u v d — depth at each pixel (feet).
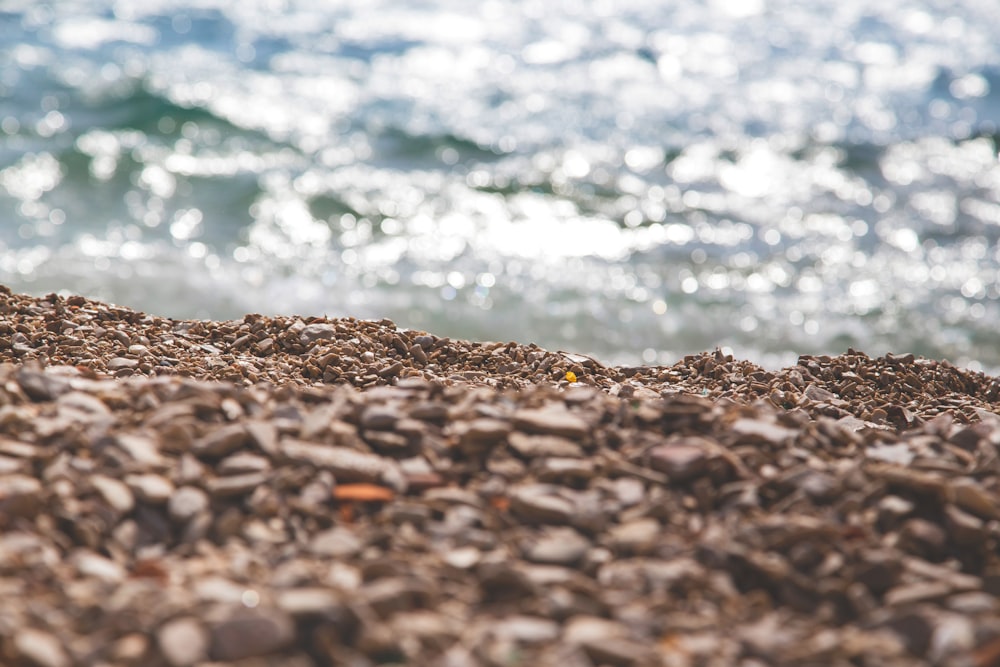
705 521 2.68
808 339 7.07
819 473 2.77
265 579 2.46
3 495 2.57
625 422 2.92
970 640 2.35
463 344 4.20
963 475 2.77
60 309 4.19
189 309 7.09
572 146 11.44
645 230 9.04
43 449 2.73
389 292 7.57
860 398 3.89
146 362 3.67
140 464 2.69
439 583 2.46
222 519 2.60
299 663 2.27
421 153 11.07
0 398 2.87
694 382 3.97
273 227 8.81
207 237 8.54
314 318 4.26
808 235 9.04
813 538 2.60
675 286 7.86
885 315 7.48
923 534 2.62
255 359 3.86
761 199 9.93
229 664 2.26
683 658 2.31
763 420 2.97
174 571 2.48
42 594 2.40
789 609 2.50
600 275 8.03
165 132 11.30
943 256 8.63
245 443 2.78
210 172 10.04
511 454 2.82
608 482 2.74
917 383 4.08
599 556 2.55
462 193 9.80
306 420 2.86
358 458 2.75
